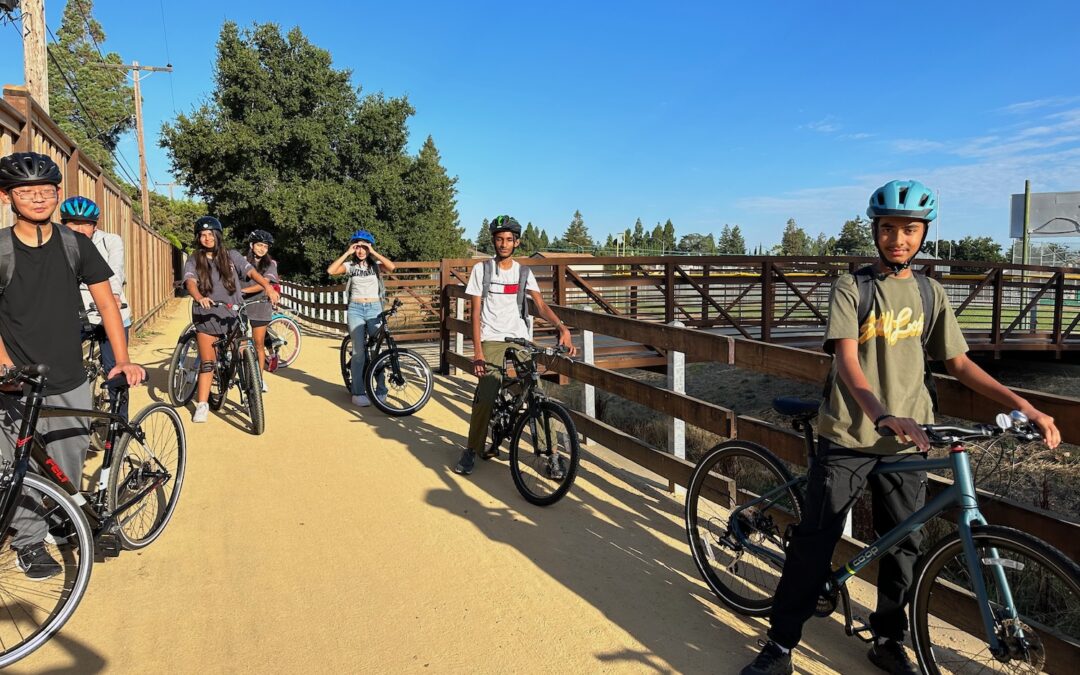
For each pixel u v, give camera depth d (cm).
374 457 545
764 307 1148
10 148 612
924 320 252
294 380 884
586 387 568
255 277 639
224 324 625
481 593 335
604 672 274
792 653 290
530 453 457
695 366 1361
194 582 340
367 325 720
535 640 296
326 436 602
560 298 997
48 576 308
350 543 388
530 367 457
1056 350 1349
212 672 269
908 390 250
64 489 310
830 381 262
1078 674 224
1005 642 227
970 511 231
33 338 303
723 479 381
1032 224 3681
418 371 696
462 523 418
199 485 472
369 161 2970
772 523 312
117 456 340
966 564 237
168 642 288
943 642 291
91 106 4412
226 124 2761
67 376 313
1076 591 202
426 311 1518
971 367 252
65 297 310
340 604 322
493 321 486
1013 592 272
